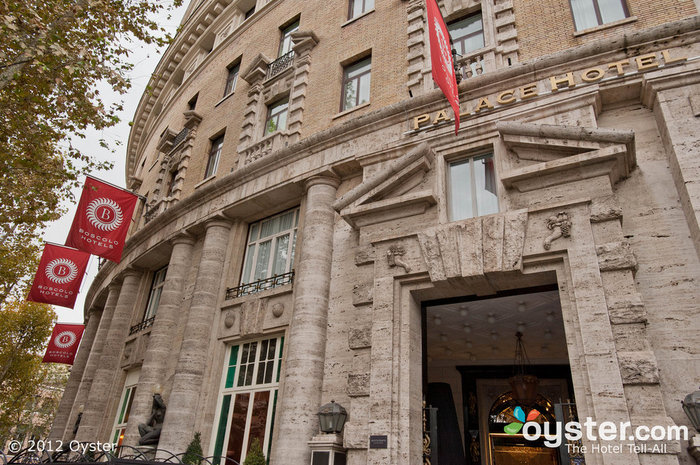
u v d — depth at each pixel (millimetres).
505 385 14148
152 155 25844
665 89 8172
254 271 13422
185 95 23078
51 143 13438
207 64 22109
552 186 8258
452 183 9891
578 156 7887
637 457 5934
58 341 22625
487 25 11469
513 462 13438
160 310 14555
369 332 8898
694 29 8461
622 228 7727
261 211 13867
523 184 8500
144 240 18172
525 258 7898
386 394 8055
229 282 13531
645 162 8078
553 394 13664
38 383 34312
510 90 9805
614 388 6379
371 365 8453
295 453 8891
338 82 13914
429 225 9297
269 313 11789
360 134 11711
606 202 7582
